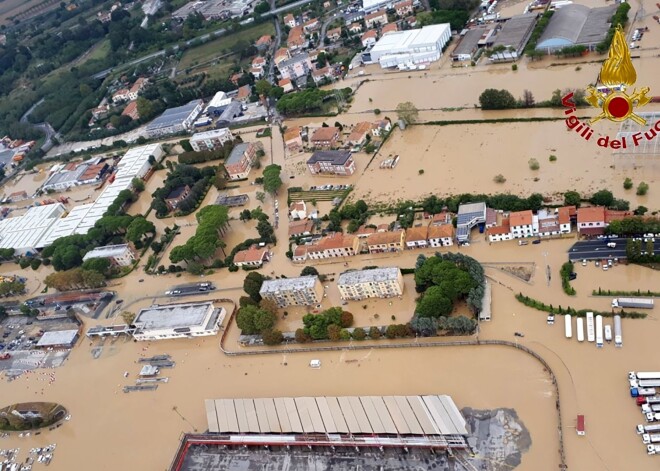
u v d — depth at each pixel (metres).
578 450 189.38
